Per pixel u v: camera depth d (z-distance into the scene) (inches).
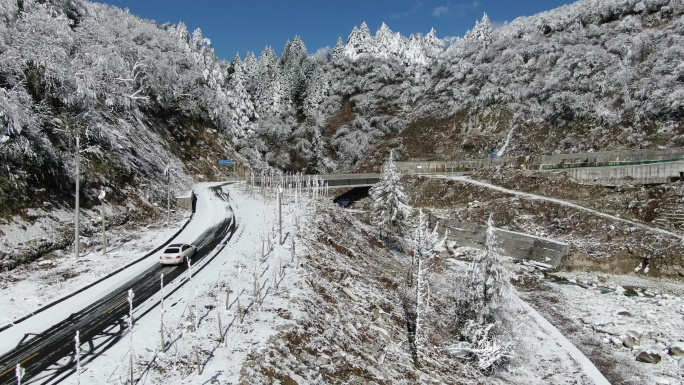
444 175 3641.7
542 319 1651.1
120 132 2482.8
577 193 2812.5
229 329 874.1
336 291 1238.9
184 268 1310.3
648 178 2605.8
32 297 1074.7
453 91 5172.2
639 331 1550.2
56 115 1904.5
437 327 1344.7
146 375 703.1
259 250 1473.9
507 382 1170.6
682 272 2028.8
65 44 2336.4
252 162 4739.2
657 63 3570.4
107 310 991.6
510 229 2662.4
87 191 1801.2
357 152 5073.8
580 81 3951.8
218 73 5295.3
